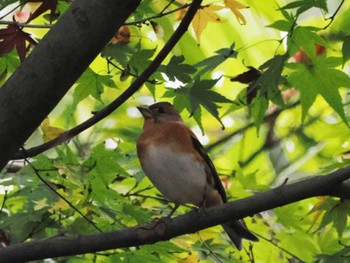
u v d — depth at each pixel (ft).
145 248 35.29
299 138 59.82
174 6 38.32
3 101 24.06
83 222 35.70
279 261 41.68
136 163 40.96
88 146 51.08
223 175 41.63
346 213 32.78
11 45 28.12
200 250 37.17
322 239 42.14
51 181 34.96
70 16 23.95
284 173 59.36
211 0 45.57
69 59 23.90
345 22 54.95
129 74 31.48
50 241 28.63
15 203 41.55
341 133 47.14
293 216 40.09
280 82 30.25
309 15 55.16
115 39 31.50
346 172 28.63
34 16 28.12
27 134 24.43
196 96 28.76
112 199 34.81
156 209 38.83
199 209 30.12
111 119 58.08
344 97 53.88
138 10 32.14
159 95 53.42
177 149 35.32
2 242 34.27
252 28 57.06
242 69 58.90
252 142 61.36
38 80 23.94
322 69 30.45
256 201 29.12
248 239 35.27
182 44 51.31
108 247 29.09
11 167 35.37
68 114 57.67
